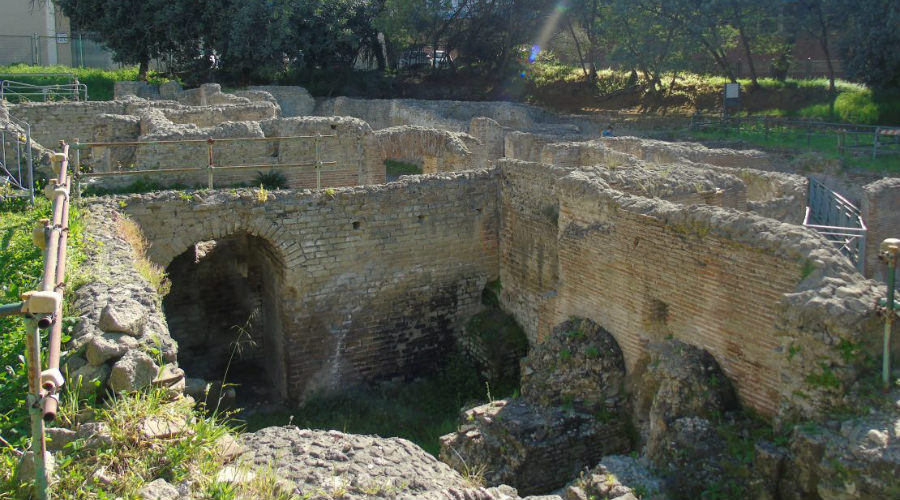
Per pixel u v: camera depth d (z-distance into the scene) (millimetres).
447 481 7066
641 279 10992
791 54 41469
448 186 15086
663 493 8875
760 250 9055
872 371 7965
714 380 9555
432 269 15250
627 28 37031
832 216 19656
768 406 9125
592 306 12211
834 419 7941
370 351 15062
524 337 14914
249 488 6000
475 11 44281
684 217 10109
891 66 31953
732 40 39344
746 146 28094
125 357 6902
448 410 14375
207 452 6246
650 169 14148
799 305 8258
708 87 39531
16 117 20672
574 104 42094
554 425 11023
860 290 8094
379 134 19844
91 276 9047
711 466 8836
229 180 17703
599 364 11469
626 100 41000
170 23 40219
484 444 11062
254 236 15461
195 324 16219
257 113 23406
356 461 6973
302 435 7457
